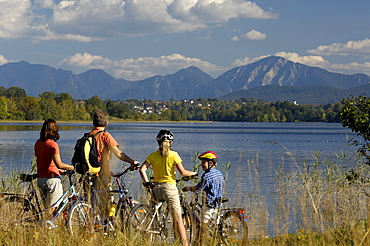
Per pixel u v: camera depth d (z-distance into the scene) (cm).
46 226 772
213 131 13862
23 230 763
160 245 776
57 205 812
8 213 802
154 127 18075
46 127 844
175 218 788
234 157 4038
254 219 862
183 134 11138
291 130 15512
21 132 9625
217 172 844
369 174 1220
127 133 11162
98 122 844
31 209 816
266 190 1296
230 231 806
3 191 1073
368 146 1273
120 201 815
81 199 798
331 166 1331
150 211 794
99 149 830
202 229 800
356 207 974
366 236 743
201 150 5241
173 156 789
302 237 794
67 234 762
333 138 9219
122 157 830
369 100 1283
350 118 1291
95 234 775
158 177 797
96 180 826
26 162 2764
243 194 1112
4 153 4081
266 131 14138
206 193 826
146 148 5506
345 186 1119
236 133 12100
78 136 8475
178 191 841
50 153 831
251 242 773
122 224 788
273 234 848
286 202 952
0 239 741
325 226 841
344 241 767
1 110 19700
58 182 843
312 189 1097
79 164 815
